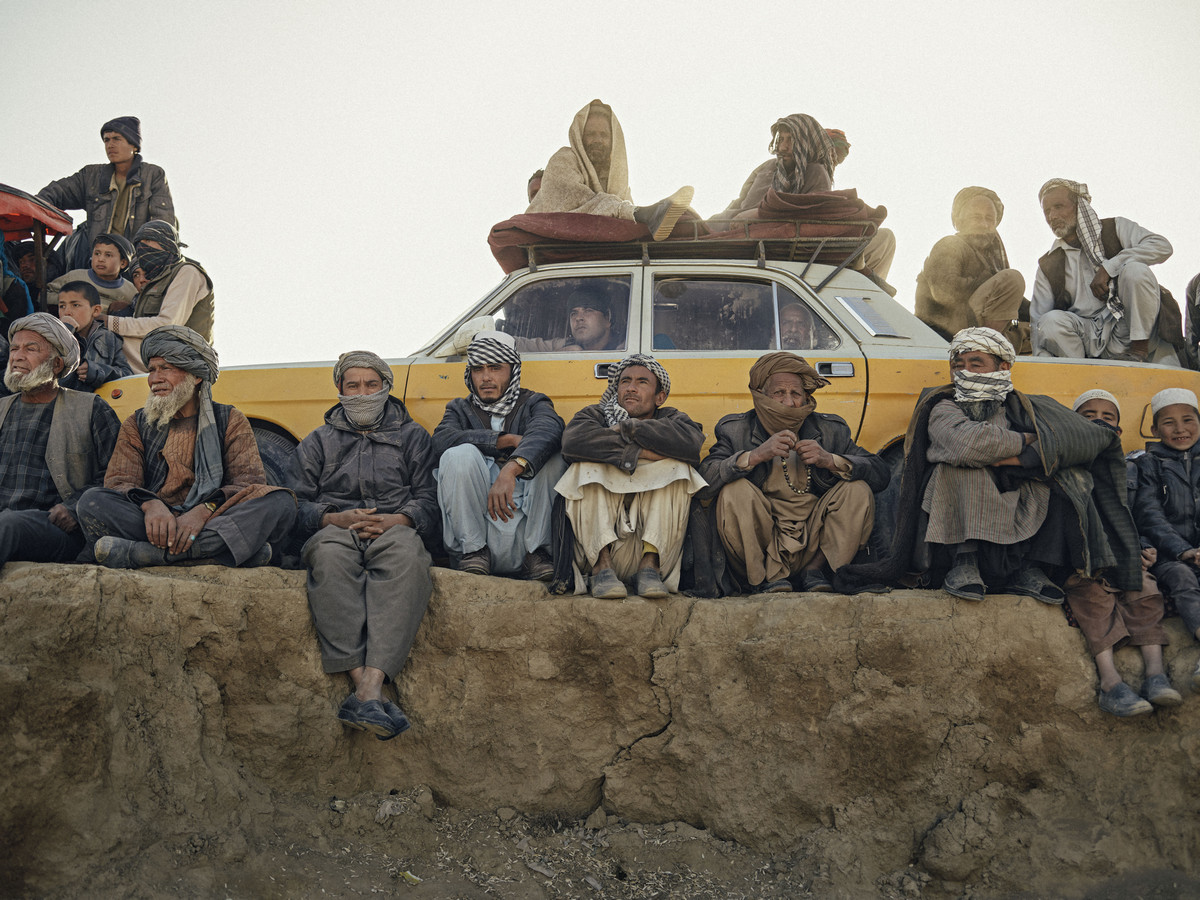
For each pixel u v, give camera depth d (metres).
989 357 4.56
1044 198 6.49
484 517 4.79
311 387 5.53
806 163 6.49
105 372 5.75
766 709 4.45
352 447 4.95
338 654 4.30
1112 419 4.86
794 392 4.88
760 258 5.77
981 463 4.38
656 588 4.56
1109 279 6.12
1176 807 4.10
